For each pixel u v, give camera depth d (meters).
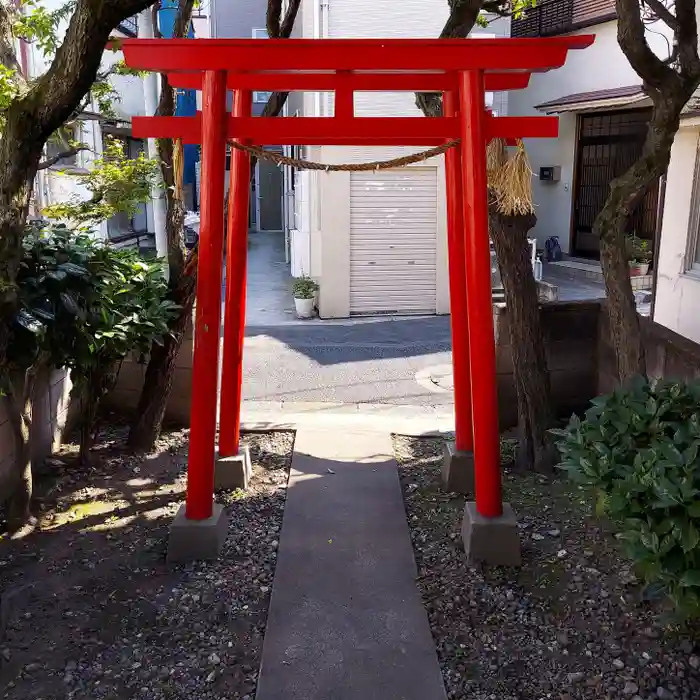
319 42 3.62
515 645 3.15
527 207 4.52
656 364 5.31
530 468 5.07
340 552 3.94
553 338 5.95
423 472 5.14
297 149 13.99
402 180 11.48
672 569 2.53
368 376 8.17
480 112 3.70
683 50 3.82
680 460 2.65
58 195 9.53
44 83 3.00
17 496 4.11
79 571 3.73
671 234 6.27
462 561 3.84
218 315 3.84
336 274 11.48
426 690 2.87
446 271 11.81
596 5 13.62
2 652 3.07
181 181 5.28
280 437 5.85
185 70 3.77
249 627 3.29
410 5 11.25
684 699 2.77
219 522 3.92
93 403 4.95
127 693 2.86
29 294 3.78
